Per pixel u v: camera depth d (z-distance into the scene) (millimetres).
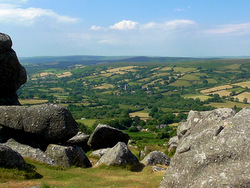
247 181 13430
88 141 40562
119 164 28047
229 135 16016
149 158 32344
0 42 34312
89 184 20719
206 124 27656
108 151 31188
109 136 40125
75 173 24500
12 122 29672
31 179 20672
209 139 16656
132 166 28578
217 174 14562
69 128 29734
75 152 28781
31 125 29359
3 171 19797
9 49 35906
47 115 29484
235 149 15062
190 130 31203
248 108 17891
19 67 37656
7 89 37656
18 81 38500
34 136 29875
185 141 17812
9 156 20844
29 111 29984
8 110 30328
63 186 19625
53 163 26109
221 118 26766
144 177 24281
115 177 24094
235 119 17109
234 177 13867
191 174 15484
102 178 23406
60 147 27906
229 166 14656
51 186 19062
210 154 15594
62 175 23250
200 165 15539
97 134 39438
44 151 29672
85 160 29312
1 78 36031
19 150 27156
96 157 36375
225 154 15164
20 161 21672
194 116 37562
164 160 32781
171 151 47188
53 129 29266
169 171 16750
